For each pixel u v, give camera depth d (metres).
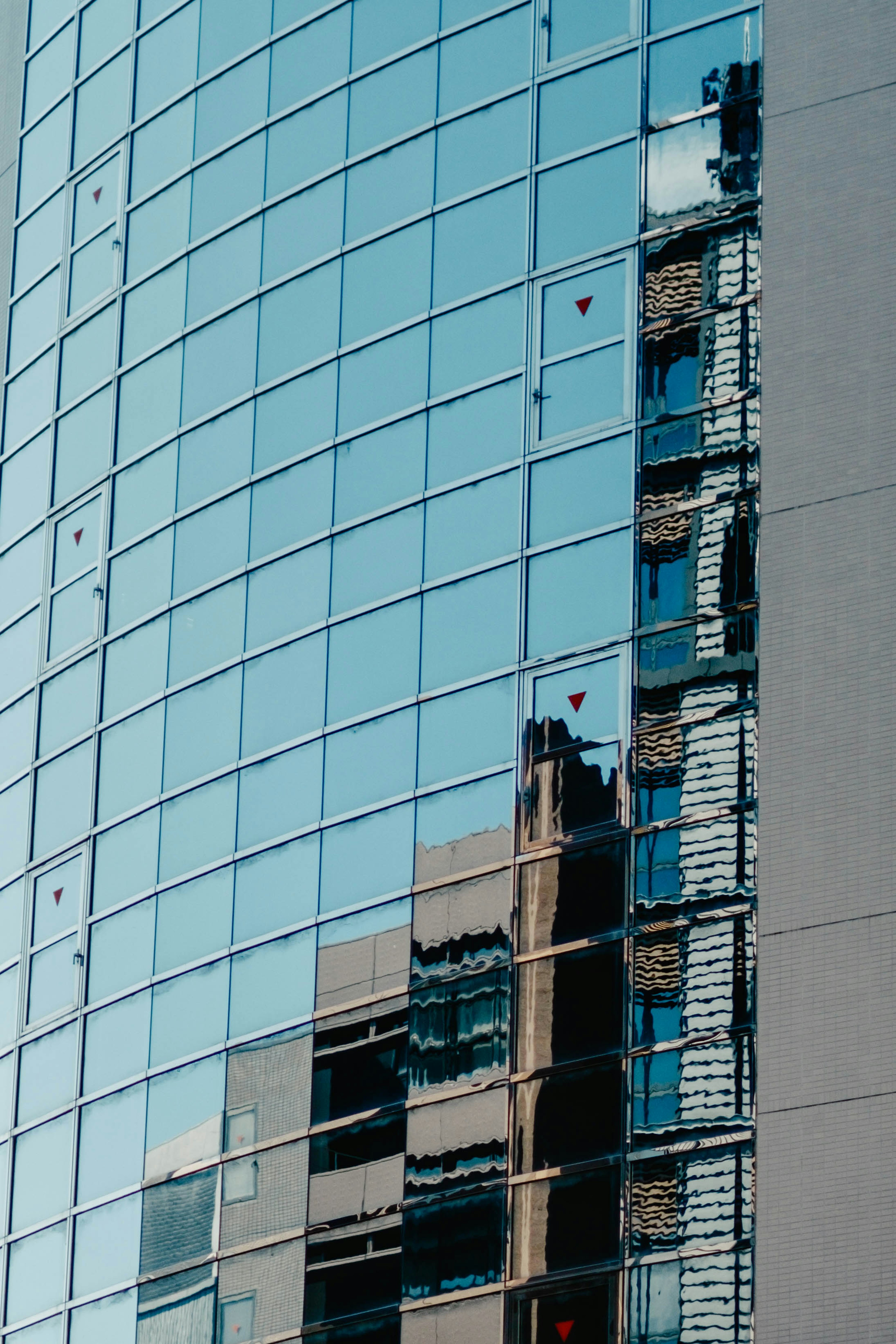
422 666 71.19
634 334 69.25
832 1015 59.31
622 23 72.62
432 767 69.88
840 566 62.94
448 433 72.88
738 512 65.69
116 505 83.81
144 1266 73.12
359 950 69.94
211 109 84.56
